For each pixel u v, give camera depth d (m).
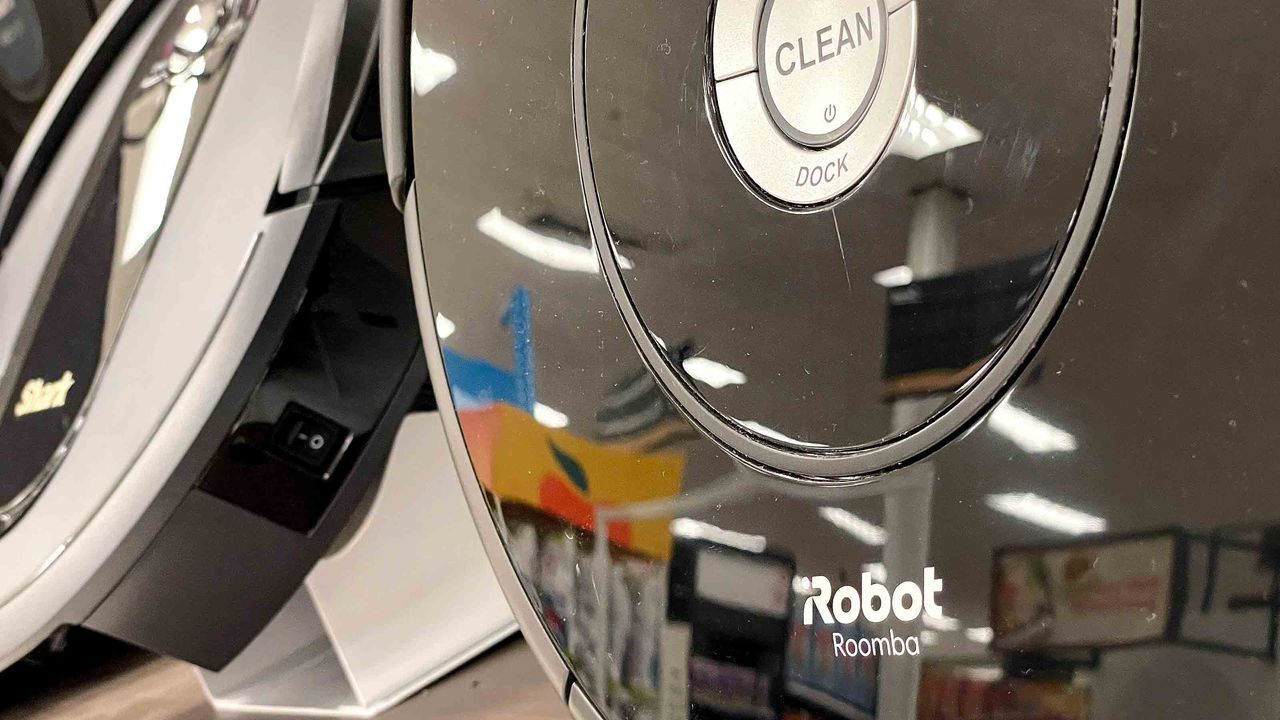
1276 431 0.19
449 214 0.42
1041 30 0.23
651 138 0.34
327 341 0.62
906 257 0.26
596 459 0.35
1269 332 0.19
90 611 0.63
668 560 0.32
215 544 0.62
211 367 0.59
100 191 0.69
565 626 0.36
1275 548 0.19
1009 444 0.23
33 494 0.64
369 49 0.60
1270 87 0.19
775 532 0.29
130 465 0.60
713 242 0.31
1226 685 0.19
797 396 0.29
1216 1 0.20
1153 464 0.20
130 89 0.72
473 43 0.41
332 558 0.66
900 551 0.25
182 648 0.65
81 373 0.64
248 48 0.64
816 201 0.28
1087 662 0.21
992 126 0.24
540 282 0.38
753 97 0.30
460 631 0.68
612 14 0.35
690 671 0.31
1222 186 0.20
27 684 0.83
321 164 0.59
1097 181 0.22
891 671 0.26
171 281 0.62
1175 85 0.20
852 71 0.28
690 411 0.32
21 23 1.17
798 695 0.28
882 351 0.26
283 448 0.62
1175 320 0.20
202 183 0.62
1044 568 0.22
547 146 0.38
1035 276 0.22
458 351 0.41
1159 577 0.20
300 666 0.70
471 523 0.69
